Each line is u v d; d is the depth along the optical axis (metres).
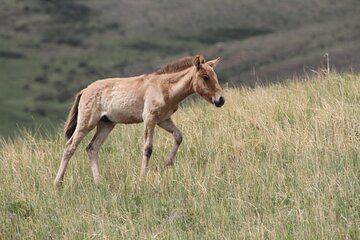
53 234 22.61
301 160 25.11
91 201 24.05
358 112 28.53
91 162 27.05
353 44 182.25
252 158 26.14
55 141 30.78
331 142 26.39
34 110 194.50
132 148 29.31
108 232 21.77
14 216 23.97
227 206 22.89
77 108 27.61
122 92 26.67
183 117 32.06
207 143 28.14
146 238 21.19
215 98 25.91
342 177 23.41
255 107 31.11
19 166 27.83
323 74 35.34
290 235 20.38
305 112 29.61
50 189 25.48
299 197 22.61
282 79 38.34
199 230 22.03
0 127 171.00
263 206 22.61
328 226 20.59
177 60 26.69
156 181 24.88
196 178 24.69
